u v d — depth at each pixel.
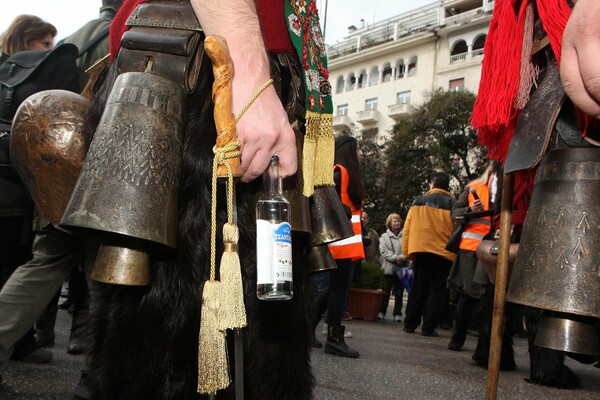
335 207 1.37
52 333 3.55
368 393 3.01
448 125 23.97
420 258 6.75
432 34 36.75
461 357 4.90
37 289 2.21
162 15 1.12
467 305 5.34
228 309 0.99
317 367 3.75
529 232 1.18
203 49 1.12
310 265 1.33
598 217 1.11
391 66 39.72
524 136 1.23
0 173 2.41
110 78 1.19
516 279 1.18
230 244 1.02
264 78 1.08
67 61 2.58
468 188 5.27
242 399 1.07
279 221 1.07
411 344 5.70
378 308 8.62
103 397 1.04
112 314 1.03
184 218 1.06
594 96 1.07
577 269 1.09
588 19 1.05
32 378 2.68
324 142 1.36
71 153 1.32
